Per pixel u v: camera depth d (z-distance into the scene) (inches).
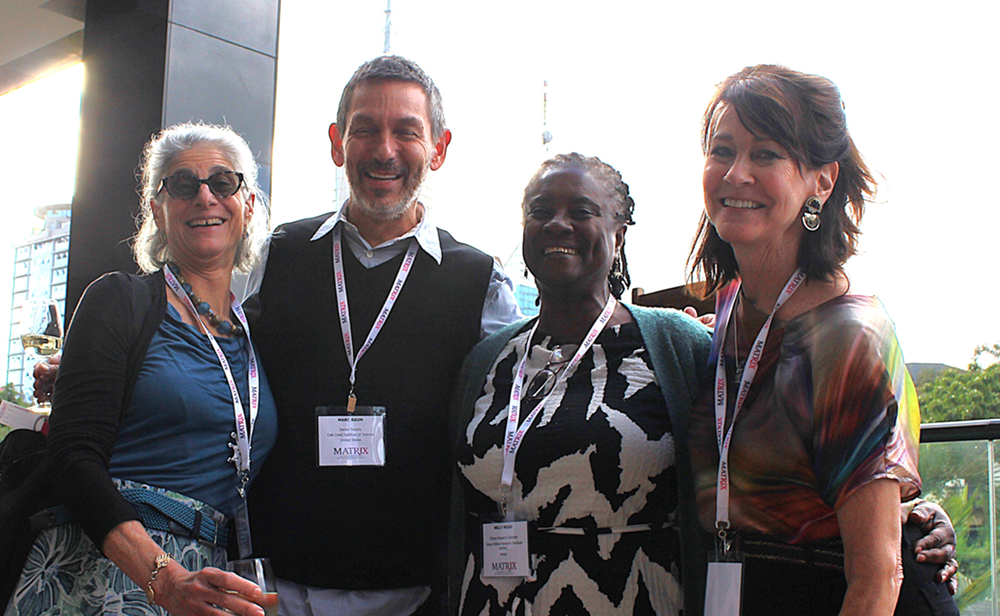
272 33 215.3
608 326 82.2
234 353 88.4
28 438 83.1
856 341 58.9
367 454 91.6
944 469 89.3
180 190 87.2
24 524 73.7
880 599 53.2
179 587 66.9
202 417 81.0
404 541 93.0
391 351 96.9
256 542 93.5
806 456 60.6
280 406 95.7
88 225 213.0
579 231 79.8
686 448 73.0
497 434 78.5
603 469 72.1
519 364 83.2
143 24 203.3
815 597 60.1
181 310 85.7
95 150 211.0
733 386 69.1
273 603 67.8
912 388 59.4
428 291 100.5
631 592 70.3
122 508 71.4
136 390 78.4
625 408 74.5
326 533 91.4
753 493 63.9
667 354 78.2
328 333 98.0
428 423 95.0
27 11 243.0
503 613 73.0
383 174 98.0
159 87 195.3
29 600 71.7
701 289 79.2
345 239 104.3
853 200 65.9
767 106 62.8
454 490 86.0
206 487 80.5
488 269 103.3
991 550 84.7
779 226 63.7
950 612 62.3
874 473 55.2
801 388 61.4
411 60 102.8
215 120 201.9
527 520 73.7
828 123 63.6
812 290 65.1
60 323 119.8
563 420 74.8
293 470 93.1
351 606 91.6
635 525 72.4
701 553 71.6
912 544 63.9
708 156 67.4
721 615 61.9
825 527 60.3
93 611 71.6
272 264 103.8
